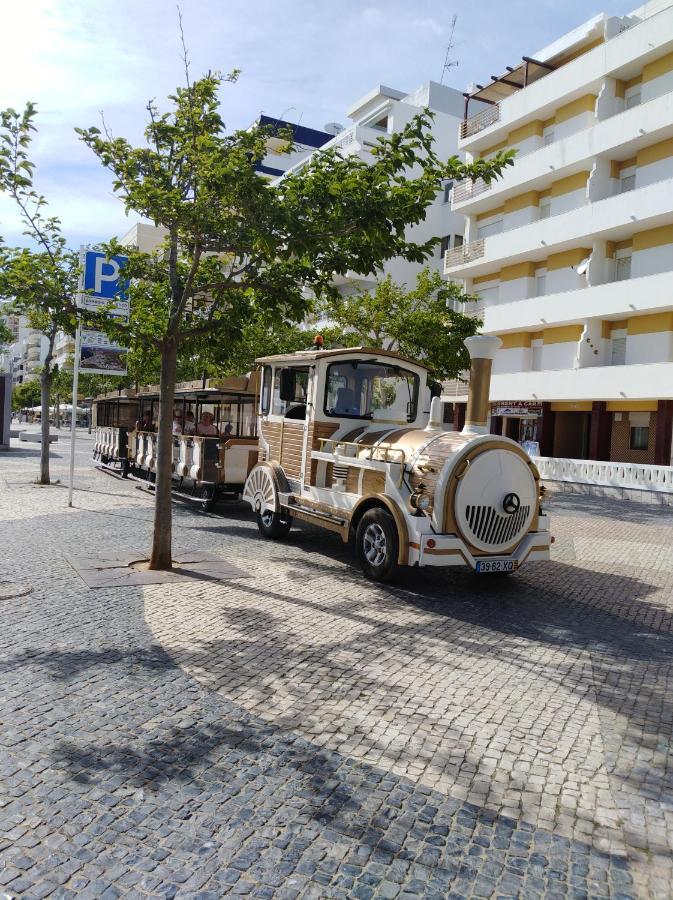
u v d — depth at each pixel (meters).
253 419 12.79
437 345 19.98
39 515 11.62
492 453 7.36
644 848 3.02
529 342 28.83
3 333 31.78
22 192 7.39
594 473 20.78
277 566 8.40
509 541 7.51
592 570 8.98
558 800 3.37
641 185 24.58
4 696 4.34
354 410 9.48
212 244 7.33
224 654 5.23
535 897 2.67
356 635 5.83
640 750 3.92
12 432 46.78
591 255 25.64
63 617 5.99
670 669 5.27
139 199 6.93
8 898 2.57
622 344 25.28
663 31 23.20
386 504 7.59
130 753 3.67
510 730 4.12
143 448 16.75
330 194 6.53
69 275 8.86
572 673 5.12
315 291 7.88
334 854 2.88
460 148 32.62
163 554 7.92
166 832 2.99
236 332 8.19
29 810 3.13
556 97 27.22
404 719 4.22
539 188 28.94
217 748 3.76
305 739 3.90
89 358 12.56
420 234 36.62
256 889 2.65
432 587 7.70
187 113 7.25
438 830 3.08
